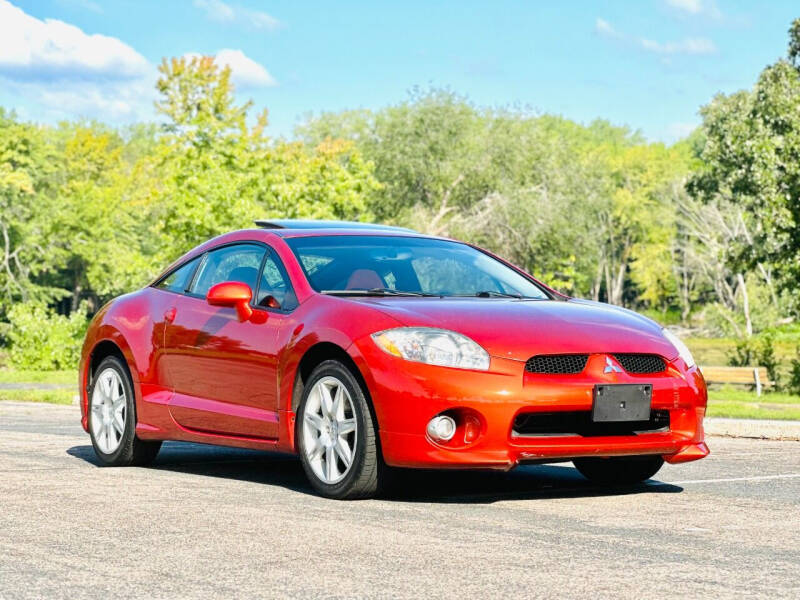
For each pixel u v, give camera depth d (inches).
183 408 256.1
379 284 237.9
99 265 2891.2
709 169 1692.9
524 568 147.9
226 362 245.0
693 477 255.8
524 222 1823.3
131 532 174.9
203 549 161.0
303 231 258.1
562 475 258.1
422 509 200.4
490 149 1921.8
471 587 136.7
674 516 195.0
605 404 208.4
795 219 1050.7
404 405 202.7
